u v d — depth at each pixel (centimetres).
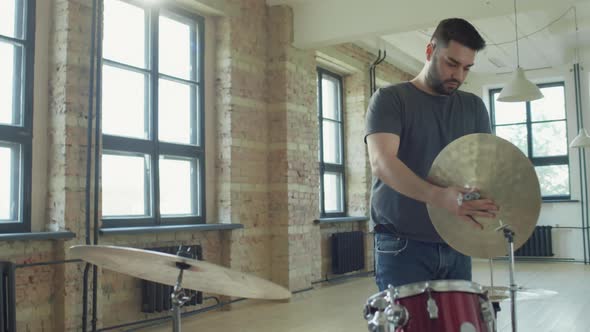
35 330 441
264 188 688
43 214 466
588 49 1055
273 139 698
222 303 606
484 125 219
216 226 594
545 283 814
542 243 1109
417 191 175
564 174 1130
